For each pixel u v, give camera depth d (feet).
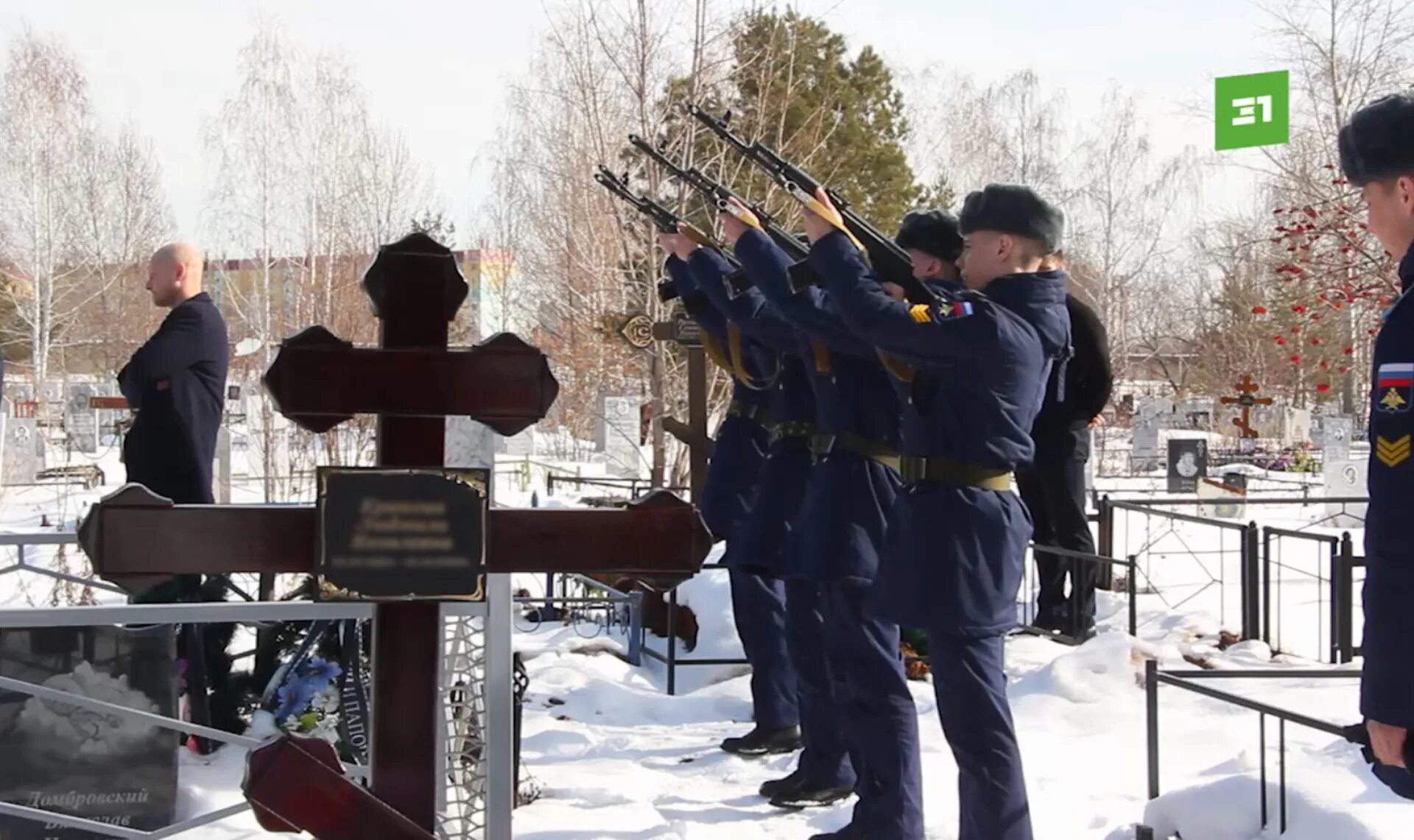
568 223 57.52
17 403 98.07
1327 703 20.54
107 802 14.52
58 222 118.83
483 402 8.50
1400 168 8.93
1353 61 63.93
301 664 17.71
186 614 11.40
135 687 14.66
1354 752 17.03
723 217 15.71
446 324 8.57
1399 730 8.38
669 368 52.39
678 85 48.67
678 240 18.04
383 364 8.43
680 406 52.75
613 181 20.93
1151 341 142.82
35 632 14.46
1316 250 53.47
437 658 8.43
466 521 8.30
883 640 14.61
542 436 85.20
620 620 28.32
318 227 100.58
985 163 123.44
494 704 12.01
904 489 13.14
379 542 8.24
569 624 29.14
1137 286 140.87
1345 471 53.21
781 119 49.65
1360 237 46.68
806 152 53.62
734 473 19.79
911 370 13.07
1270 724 19.22
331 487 8.20
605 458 67.00
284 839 14.60
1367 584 8.57
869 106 74.43
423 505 8.28
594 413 65.00
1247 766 15.78
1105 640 22.71
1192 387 133.59
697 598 26.13
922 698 21.58
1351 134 9.20
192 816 15.25
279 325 100.37
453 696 12.92
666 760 19.21
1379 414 8.52
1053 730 20.15
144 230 127.75
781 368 17.79
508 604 12.08
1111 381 26.45
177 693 14.89
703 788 17.69
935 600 12.64
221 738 11.79
